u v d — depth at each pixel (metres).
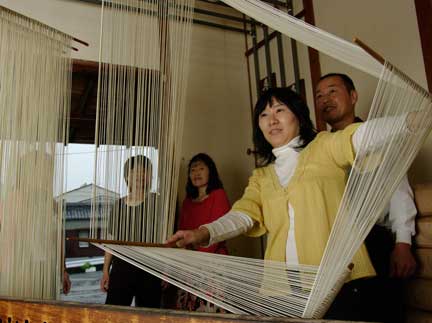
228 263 0.91
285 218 1.08
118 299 1.85
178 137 1.42
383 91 0.72
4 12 1.36
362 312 1.03
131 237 1.29
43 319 0.81
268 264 0.90
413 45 2.03
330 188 1.03
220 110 3.15
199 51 3.16
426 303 1.37
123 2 1.40
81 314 0.74
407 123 0.75
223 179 3.05
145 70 1.41
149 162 1.36
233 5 1.06
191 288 0.76
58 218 1.46
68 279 2.05
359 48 0.78
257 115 1.25
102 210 1.27
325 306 0.68
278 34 2.99
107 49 1.38
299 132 1.20
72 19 2.64
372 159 0.73
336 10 2.54
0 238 1.30
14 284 1.31
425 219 1.40
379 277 1.44
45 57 1.48
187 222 2.43
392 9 2.16
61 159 1.50
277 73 3.03
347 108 1.77
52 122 1.48
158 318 0.63
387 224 1.50
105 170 1.31
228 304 0.70
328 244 0.68
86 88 2.19
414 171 1.99
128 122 1.39
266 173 1.23
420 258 1.39
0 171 1.32
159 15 1.45
